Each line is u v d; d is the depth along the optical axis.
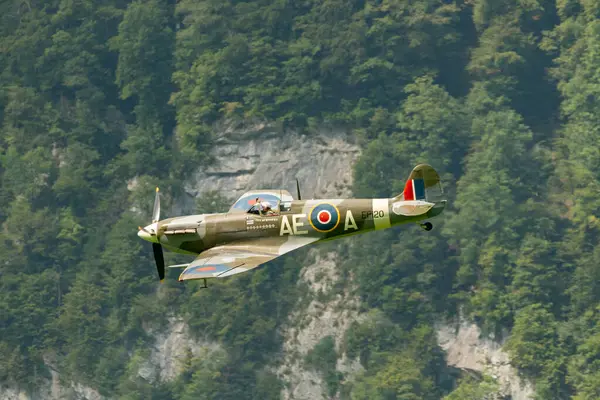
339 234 100.38
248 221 101.56
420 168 99.19
